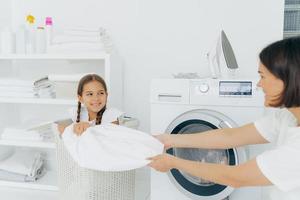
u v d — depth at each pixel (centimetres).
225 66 177
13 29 231
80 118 165
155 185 161
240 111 149
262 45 198
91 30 191
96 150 120
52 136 200
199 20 206
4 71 224
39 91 195
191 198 153
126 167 116
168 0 209
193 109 154
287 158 80
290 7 201
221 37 170
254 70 201
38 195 197
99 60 222
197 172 96
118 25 218
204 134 128
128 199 164
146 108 220
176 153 155
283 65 78
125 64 219
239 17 200
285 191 84
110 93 187
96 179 144
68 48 192
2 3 216
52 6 225
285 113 105
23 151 238
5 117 225
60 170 157
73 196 150
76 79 185
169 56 213
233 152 145
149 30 214
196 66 210
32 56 192
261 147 149
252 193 150
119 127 131
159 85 157
